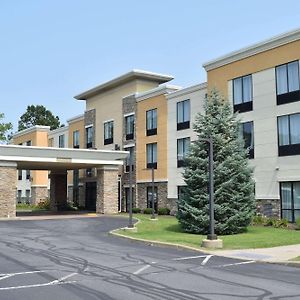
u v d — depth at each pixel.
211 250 16.50
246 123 30.61
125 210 43.62
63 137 58.56
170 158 38.56
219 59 32.59
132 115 43.56
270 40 29.00
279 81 28.62
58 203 46.28
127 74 43.47
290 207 27.61
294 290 9.69
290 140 27.75
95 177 48.00
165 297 9.00
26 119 106.25
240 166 23.12
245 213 22.47
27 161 34.72
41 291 9.57
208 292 9.48
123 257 15.02
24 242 19.62
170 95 38.78
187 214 22.98
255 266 13.22
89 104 51.47
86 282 10.59
